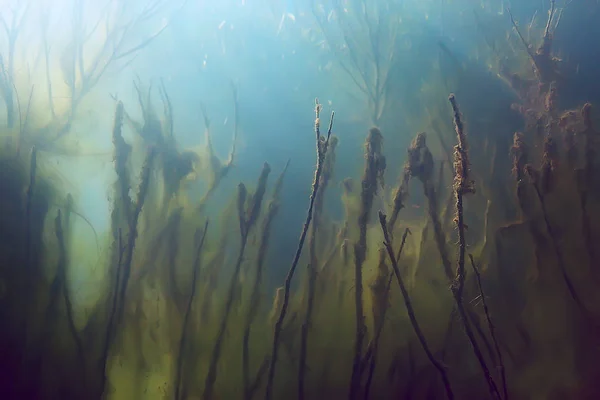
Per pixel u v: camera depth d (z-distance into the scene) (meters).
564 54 2.39
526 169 2.24
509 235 2.23
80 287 2.26
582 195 2.23
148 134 2.33
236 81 2.44
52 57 2.42
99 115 2.38
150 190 2.29
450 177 2.27
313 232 2.22
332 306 2.18
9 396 2.16
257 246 2.24
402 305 2.17
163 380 2.19
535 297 2.19
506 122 2.33
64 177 2.32
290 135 2.37
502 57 2.43
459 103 2.36
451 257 2.19
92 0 2.47
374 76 2.41
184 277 2.24
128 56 2.44
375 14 2.48
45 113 2.37
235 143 2.38
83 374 2.19
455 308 2.15
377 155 2.20
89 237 2.29
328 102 2.40
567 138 2.28
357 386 2.11
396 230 2.21
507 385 2.12
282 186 2.29
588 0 2.44
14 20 2.43
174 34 2.48
